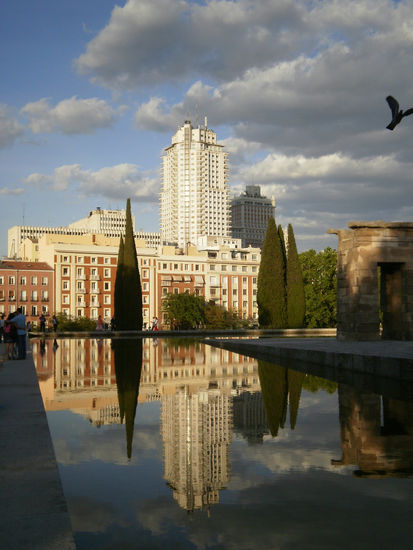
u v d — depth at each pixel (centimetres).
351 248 3312
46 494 496
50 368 1964
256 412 1055
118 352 2898
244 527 468
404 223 3228
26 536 404
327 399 1232
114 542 440
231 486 583
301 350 2370
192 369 1944
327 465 668
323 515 494
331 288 8025
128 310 6550
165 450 745
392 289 3425
